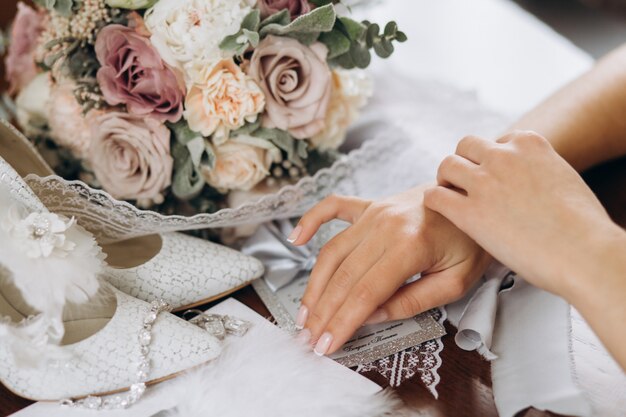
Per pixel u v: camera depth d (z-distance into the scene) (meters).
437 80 0.80
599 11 1.25
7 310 0.49
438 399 0.50
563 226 0.47
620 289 0.44
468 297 0.57
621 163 0.65
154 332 0.51
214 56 0.55
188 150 0.58
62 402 0.49
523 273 0.48
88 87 0.58
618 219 0.60
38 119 0.64
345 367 0.52
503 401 0.49
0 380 0.49
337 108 0.63
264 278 0.60
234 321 0.55
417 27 0.92
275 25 0.55
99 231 0.56
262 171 0.60
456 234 0.54
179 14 0.54
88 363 0.49
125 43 0.56
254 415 0.48
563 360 0.50
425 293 0.53
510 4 0.99
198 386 0.49
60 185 0.54
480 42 0.90
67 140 0.62
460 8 0.97
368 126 0.70
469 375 0.52
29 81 0.68
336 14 0.57
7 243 0.49
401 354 0.53
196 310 0.56
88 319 0.50
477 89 0.78
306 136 0.60
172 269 0.56
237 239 0.63
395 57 0.85
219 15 0.54
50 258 0.49
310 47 0.58
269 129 0.59
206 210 0.61
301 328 0.54
